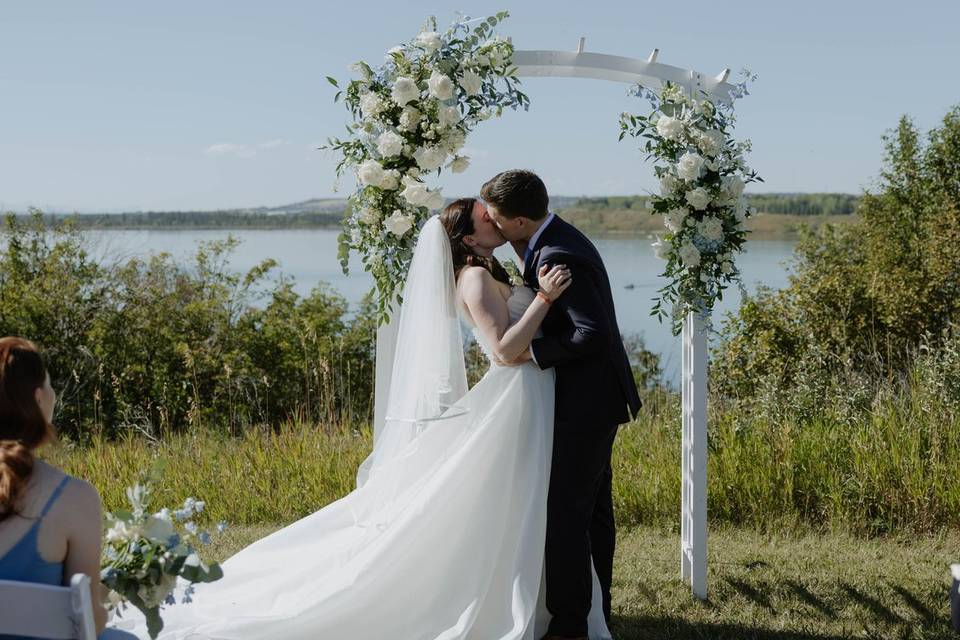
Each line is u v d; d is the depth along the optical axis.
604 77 3.92
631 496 5.34
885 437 5.44
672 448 5.89
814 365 6.73
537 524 3.35
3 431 2.16
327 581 3.45
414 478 3.53
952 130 19.14
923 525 4.99
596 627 3.58
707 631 3.78
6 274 13.04
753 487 5.25
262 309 13.16
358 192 3.77
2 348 2.19
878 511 5.13
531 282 3.53
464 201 3.59
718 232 3.79
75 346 12.49
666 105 3.86
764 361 11.13
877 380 6.75
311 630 3.30
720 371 10.68
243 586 3.63
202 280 13.40
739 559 4.60
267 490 5.72
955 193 19.16
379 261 3.75
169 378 11.98
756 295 12.45
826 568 4.47
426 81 3.61
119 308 12.91
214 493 5.73
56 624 1.99
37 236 13.23
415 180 3.68
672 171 3.85
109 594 2.38
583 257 3.38
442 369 3.52
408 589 3.38
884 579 4.30
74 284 12.83
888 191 19.62
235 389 11.57
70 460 6.55
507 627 3.34
